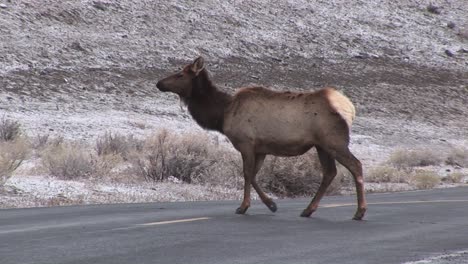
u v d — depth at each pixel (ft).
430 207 214.48
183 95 189.98
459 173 417.90
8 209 203.51
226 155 329.93
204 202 231.71
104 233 152.87
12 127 408.46
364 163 467.11
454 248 140.67
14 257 127.65
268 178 294.46
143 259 127.13
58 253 131.34
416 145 565.12
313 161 304.30
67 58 608.60
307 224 170.19
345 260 128.47
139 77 610.24
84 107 527.40
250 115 183.83
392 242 146.72
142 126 500.74
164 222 169.89
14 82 546.67
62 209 202.59
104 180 291.79
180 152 316.40
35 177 285.43
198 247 138.41
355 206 215.72
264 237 150.61
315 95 180.75
